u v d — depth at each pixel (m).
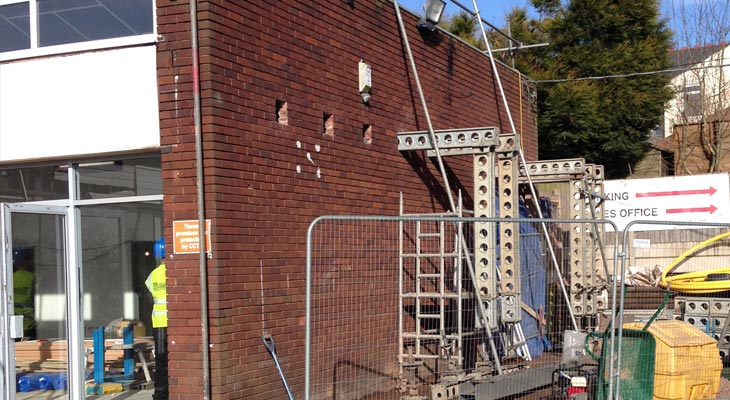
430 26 11.46
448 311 10.17
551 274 11.78
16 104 8.20
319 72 9.03
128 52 7.77
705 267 13.51
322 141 9.00
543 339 11.02
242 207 7.65
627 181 18.36
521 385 8.94
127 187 8.23
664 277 12.02
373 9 10.23
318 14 9.08
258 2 8.08
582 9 25.22
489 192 9.74
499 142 9.96
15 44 8.34
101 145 7.86
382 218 6.84
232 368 7.38
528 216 12.79
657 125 26.28
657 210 18.09
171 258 7.41
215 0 7.48
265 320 7.86
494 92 14.16
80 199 8.41
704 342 8.66
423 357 9.18
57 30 8.15
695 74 28.52
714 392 8.80
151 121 7.66
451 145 10.06
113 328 8.35
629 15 25.47
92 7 8.01
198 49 7.41
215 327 7.26
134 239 8.23
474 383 8.56
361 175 9.69
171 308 7.38
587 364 8.99
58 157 8.13
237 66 7.73
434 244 10.85
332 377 8.58
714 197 17.62
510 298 9.63
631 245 14.88
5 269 7.70
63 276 8.35
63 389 8.39
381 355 9.34
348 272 9.09
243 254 7.62
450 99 12.32
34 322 8.43
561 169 12.80
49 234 8.38
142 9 7.79
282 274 8.15
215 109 7.40
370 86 9.95
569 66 25.17
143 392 8.34
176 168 7.45
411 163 10.88
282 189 8.26
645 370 8.20
